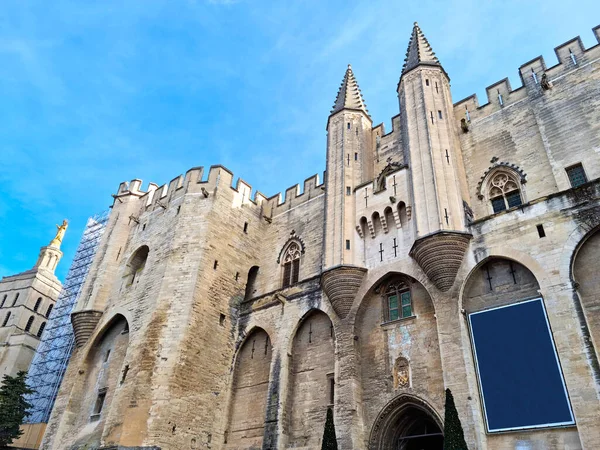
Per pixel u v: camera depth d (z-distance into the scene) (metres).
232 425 28.14
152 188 41.22
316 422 24.73
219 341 30.05
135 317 30.83
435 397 21.34
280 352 27.80
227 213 35.16
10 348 65.94
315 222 34.28
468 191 27.22
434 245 22.84
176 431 25.59
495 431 18.61
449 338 21.12
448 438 17.33
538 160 25.62
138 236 37.62
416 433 23.22
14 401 40.09
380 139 33.94
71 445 28.98
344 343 25.00
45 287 76.62
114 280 36.59
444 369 20.56
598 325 18.47
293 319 28.55
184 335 28.19
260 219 37.81
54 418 31.88
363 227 28.11
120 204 41.09
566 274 19.36
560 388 17.77
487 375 19.75
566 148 24.78
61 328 57.78
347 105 34.94
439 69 30.31
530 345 19.14
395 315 24.88
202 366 28.42
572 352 17.98
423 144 26.77
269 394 26.73
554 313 18.98
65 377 33.72
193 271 30.88
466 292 22.16
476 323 21.06
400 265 25.12
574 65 26.89
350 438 22.17
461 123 30.06
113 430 25.44
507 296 21.08
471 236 22.77
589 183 20.41
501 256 21.45
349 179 30.59
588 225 19.73
